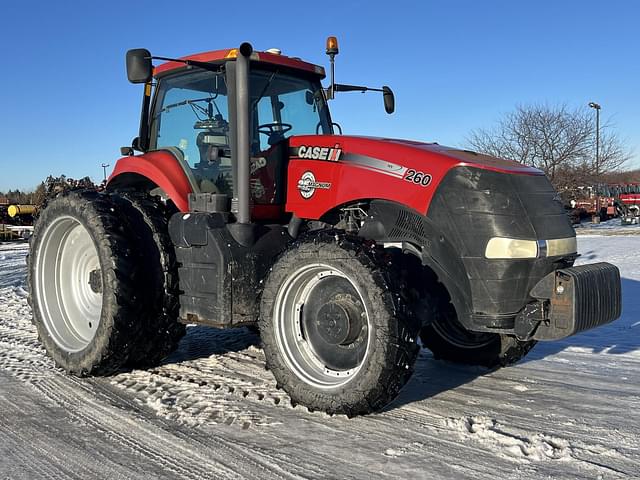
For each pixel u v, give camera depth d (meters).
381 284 3.38
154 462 3.01
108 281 4.26
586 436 3.26
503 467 2.88
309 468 2.90
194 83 4.73
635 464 2.90
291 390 3.68
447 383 4.28
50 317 4.84
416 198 3.76
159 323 4.43
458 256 3.63
